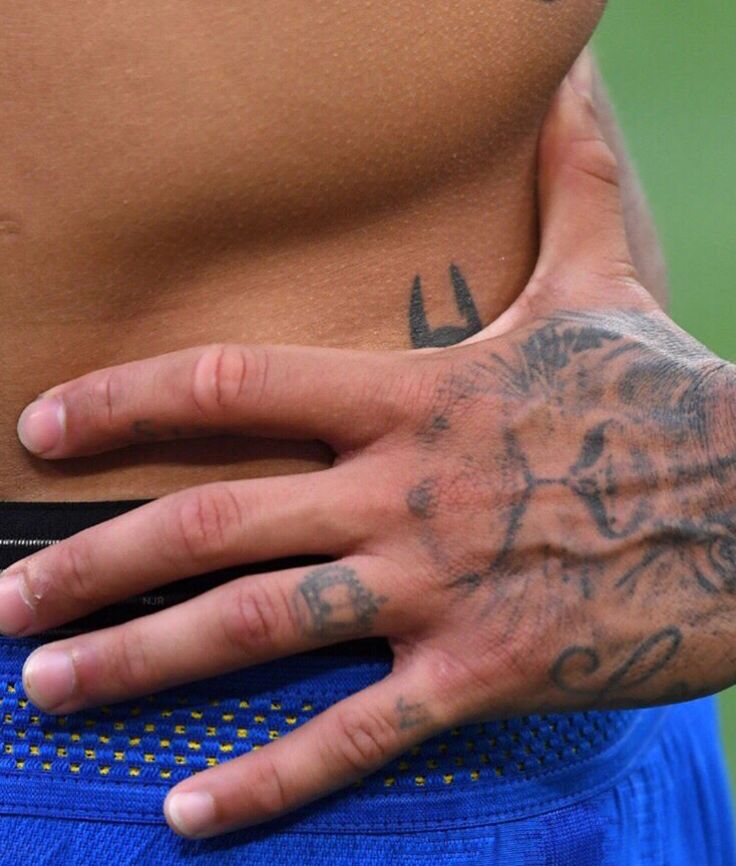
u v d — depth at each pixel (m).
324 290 1.53
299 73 1.42
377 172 1.49
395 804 1.47
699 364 1.58
